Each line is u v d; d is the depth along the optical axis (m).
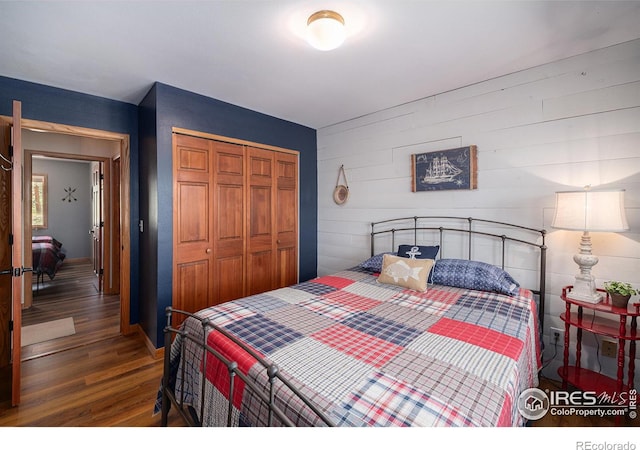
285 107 3.11
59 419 1.76
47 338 2.87
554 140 2.19
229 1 1.52
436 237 2.82
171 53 2.02
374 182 3.30
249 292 3.20
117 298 4.06
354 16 1.65
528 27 1.76
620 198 1.73
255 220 3.25
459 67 2.25
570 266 2.15
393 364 1.20
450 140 2.70
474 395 1.01
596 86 2.02
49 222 6.22
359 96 2.82
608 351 2.00
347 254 3.62
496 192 2.46
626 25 1.75
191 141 2.70
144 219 2.83
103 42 1.88
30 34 1.78
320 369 1.17
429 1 1.54
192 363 1.60
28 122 2.42
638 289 1.90
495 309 1.82
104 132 2.80
